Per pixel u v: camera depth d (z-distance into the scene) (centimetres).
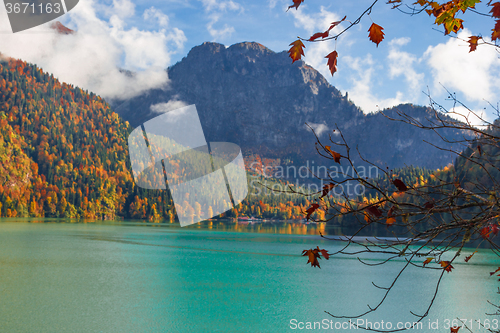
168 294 2905
